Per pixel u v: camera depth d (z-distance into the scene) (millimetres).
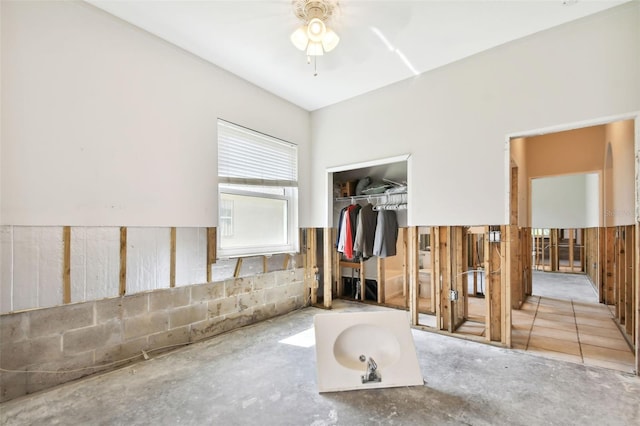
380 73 3432
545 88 2717
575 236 8977
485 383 2236
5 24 2033
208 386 2219
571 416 1848
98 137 2436
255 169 3740
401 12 2445
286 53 3061
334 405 1973
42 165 2164
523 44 2818
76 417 1862
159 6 2395
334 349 2297
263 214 3881
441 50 3006
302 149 4402
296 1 2332
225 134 3420
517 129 2852
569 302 4672
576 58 2582
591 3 2375
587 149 5191
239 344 3010
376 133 3822
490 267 3025
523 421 1802
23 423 1809
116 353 2521
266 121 3854
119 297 2541
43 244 2166
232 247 3484
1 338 2008
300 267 4355
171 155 2898
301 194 4371
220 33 2746
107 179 2480
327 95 4004
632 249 3164
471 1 2326
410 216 3523
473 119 3094
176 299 2924
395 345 2338
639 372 2346
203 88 3164
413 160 3500
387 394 2096
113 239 2508
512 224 4273
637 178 2355
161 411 1918
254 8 2410
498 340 3023
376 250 4316
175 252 2912
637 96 2355
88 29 2385
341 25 2604
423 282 4934
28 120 2109
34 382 2129
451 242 3361
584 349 2871
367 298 4988
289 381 2285
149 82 2746
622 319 3590
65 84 2273
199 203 3117
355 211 4555
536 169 5586
